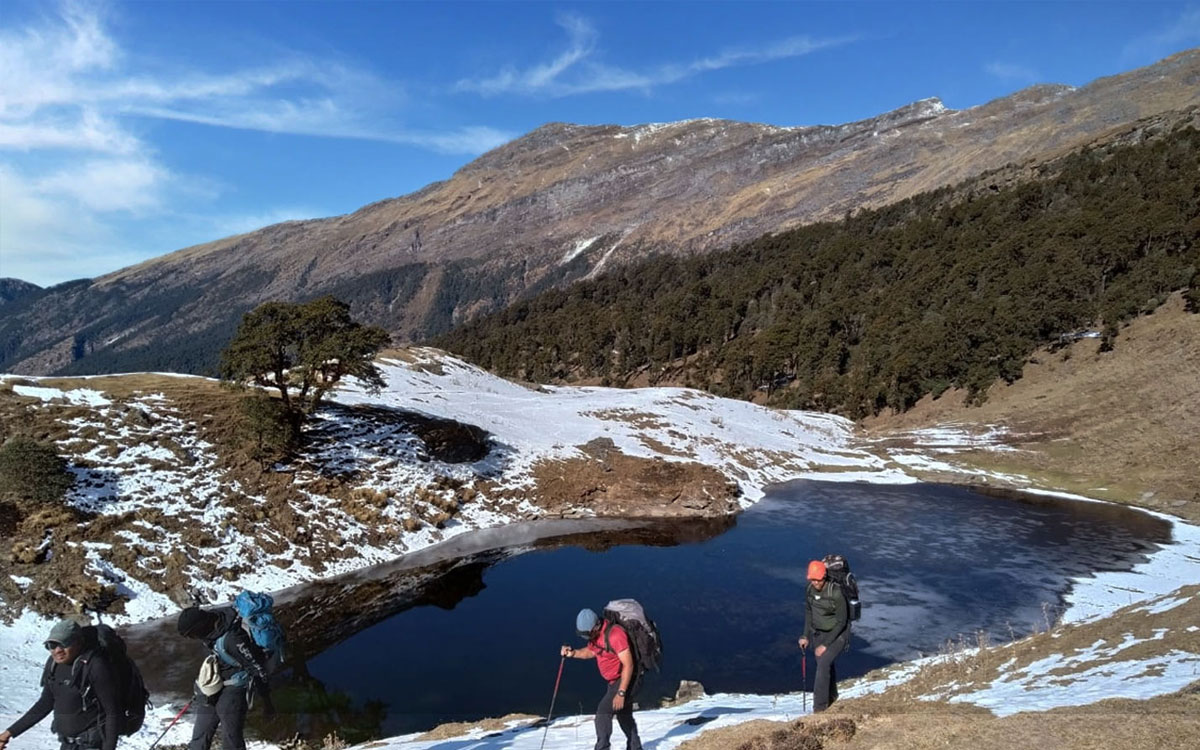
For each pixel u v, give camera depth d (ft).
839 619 30.55
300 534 114.01
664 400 262.88
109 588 88.74
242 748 22.85
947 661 56.59
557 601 100.89
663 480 165.17
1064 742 20.56
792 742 24.76
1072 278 339.57
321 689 71.61
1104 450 209.15
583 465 169.17
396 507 132.67
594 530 141.79
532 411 211.41
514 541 132.57
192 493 113.91
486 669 76.95
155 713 62.54
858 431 291.99
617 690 24.85
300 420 139.54
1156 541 133.80
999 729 22.67
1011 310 331.77
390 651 82.23
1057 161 638.94
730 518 154.81
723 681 74.02
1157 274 309.63
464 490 149.18
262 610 23.49
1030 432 240.53
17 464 99.19
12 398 126.82
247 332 132.87
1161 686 30.83
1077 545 131.34
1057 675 40.06
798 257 645.92
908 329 392.47
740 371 439.22
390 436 154.30
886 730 25.17
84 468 110.42
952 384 323.98
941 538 137.08
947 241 523.70
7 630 76.95
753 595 103.55
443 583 108.47
